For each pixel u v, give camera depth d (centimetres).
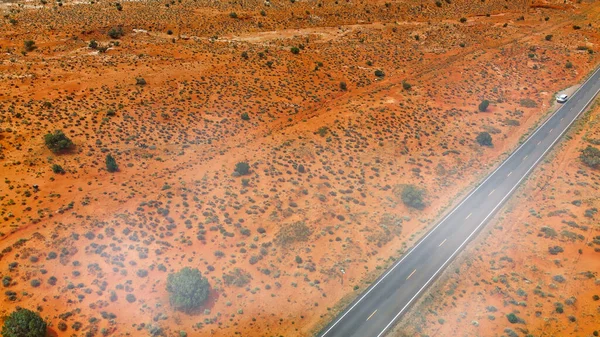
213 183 6456
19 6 12912
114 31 11100
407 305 4891
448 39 12181
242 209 6028
